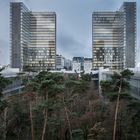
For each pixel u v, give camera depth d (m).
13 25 160.62
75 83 54.09
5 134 44.38
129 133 43.69
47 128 48.75
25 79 51.88
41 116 49.94
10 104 44.25
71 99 50.78
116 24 171.38
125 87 43.19
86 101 60.00
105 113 52.41
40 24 173.12
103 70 122.88
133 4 164.62
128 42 165.00
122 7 168.12
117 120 45.69
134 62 165.00
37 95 48.62
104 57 170.75
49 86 40.19
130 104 41.00
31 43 173.00
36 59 171.62
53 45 172.62
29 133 50.53
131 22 164.88
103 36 171.88
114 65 169.50
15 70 102.88
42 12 172.50
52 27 172.75
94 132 43.50
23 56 164.88
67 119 48.03
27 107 51.00
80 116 53.94
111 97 42.41
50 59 171.50
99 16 172.12
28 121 50.00
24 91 50.25
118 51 170.38
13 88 73.56
